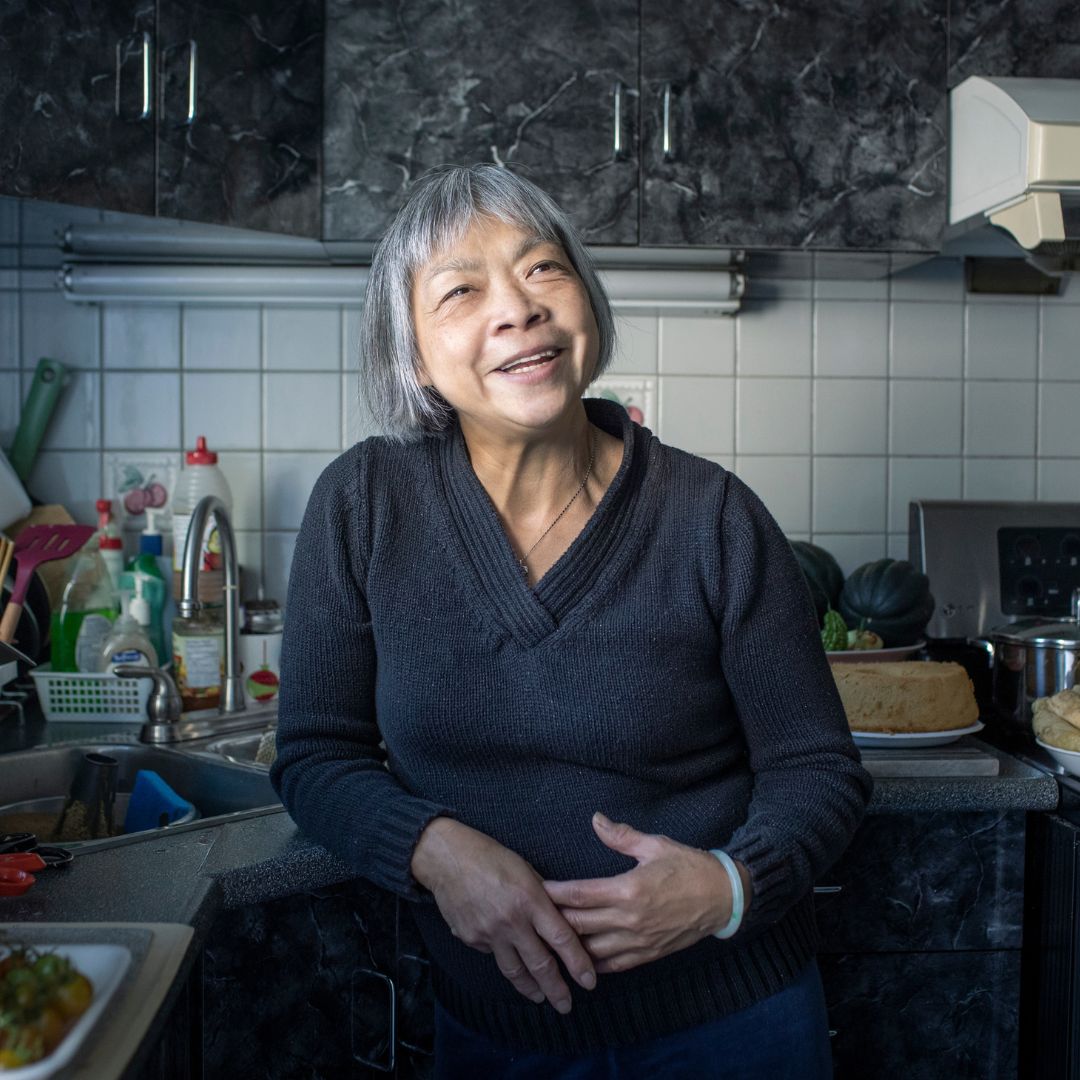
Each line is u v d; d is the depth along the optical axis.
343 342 2.03
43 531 1.66
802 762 1.05
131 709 1.72
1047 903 1.41
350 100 1.68
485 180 1.03
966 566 1.93
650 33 1.71
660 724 1.00
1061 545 1.95
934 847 1.43
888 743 1.49
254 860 1.10
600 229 1.71
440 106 1.69
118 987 0.74
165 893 1.01
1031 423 2.13
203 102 1.57
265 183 1.65
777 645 1.04
